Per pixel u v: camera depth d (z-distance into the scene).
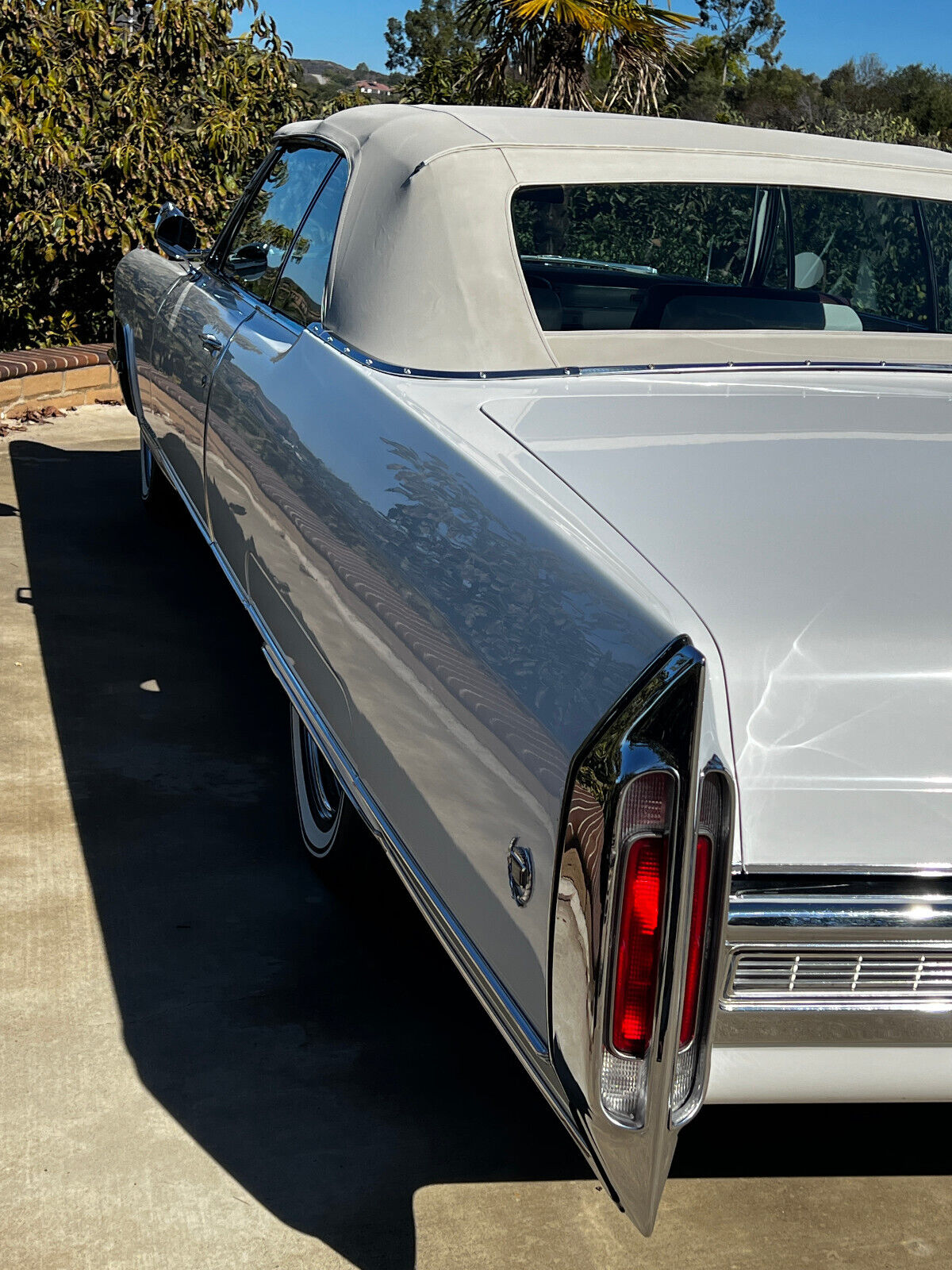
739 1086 1.60
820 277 3.03
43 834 3.06
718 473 1.89
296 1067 2.35
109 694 3.91
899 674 1.53
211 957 2.65
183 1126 2.17
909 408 2.35
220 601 4.81
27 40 8.41
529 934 1.52
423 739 1.83
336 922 2.83
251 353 3.12
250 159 9.49
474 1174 2.12
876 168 3.01
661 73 10.85
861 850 1.52
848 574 1.61
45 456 6.75
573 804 1.41
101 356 8.05
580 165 2.72
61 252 8.76
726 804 1.42
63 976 2.54
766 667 1.50
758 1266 1.97
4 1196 1.99
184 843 3.09
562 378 2.47
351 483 2.21
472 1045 2.46
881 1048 1.60
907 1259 2.01
